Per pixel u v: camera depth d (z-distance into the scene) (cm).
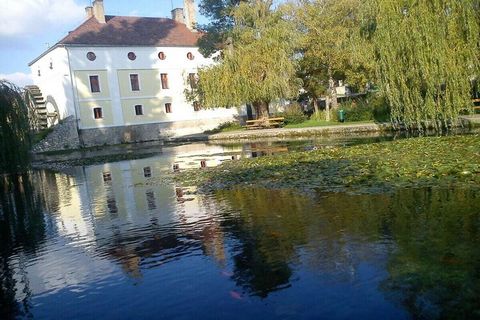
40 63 4547
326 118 3173
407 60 1658
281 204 810
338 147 1659
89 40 4206
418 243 536
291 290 446
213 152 2186
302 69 3378
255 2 3381
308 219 689
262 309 414
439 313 376
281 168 1238
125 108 4394
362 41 1880
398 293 416
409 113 1702
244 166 1388
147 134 4500
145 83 4500
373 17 1786
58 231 814
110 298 475
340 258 515
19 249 715
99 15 4538
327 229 628
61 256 648
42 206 1122
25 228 870
